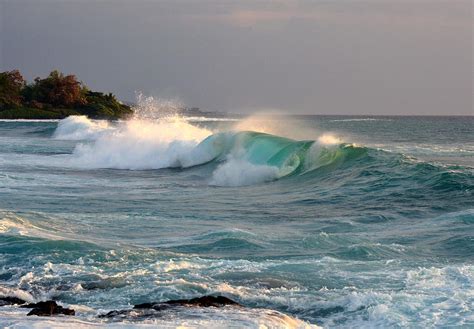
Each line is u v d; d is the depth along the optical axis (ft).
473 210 80.94
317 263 56.95
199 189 115.96
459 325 41.11
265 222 81.10
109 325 38.70
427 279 51.16
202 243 66.13
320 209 90.74
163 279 51.90
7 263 57.62
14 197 100.22
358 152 120.16
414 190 98.02
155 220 80.69
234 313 42.37
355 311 44.91
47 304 44.24
